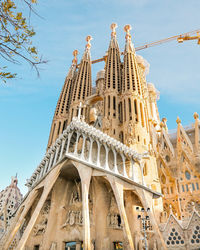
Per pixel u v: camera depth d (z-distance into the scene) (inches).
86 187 1262.3
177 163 2064.5
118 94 2285.9
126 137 1843.0
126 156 1486.2
